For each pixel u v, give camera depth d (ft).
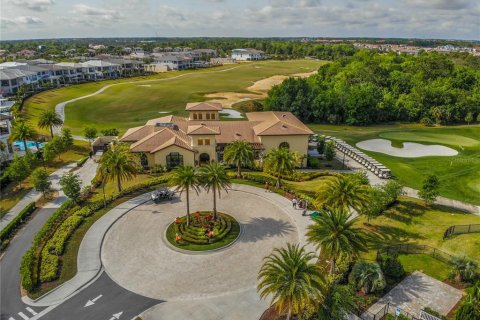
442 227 143.84
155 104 402.52
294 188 183.21
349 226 105.50
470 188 196.13
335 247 101.65
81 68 565.53
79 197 167.84
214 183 142.82
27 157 207.72
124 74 626.64
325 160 234.79
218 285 112.27
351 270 113.80
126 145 211.41
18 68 476.54
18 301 104.94
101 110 374.63
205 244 132.67
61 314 100.32
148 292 109.09
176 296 107.45
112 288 110.63
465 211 164.86
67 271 117.70
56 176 205.26
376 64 465.47
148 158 207.72
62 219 150.10
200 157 207.41
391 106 369.50
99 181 190.60
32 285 108.47
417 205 163.94
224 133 224.94
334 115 354.13
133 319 98.68
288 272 85.71
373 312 99.19
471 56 635.66
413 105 372.38
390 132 314.76
